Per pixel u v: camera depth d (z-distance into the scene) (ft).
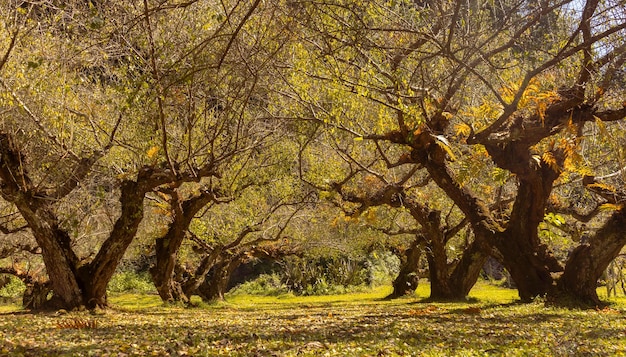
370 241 109.19
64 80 49.21
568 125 52.42
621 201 59.11
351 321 47.24
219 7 48.60
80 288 61.21
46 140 55.26
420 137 59.16
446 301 85.51
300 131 65.77
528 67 53.72
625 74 50.78
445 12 43.47
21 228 62.54
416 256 105.19
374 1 40.06
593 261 59.52
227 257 103.45
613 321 43.34
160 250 82.89
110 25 41.47
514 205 63.31
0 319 49.83
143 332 38.73
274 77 57.72
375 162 82.64
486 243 65.16
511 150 57.41
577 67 50.65
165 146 52.39
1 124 55.47
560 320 44.65
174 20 47.03
